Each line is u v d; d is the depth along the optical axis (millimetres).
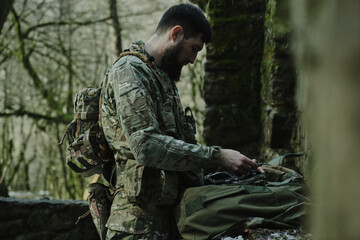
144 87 1786
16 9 9289
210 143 3705
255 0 3732
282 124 3266
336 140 317
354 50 308
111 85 1860
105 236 1949
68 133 2016
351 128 307
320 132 338
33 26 9094
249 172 2000
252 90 3723
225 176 2115
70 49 9242
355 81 307
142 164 1737
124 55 1911
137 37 9641
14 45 9250
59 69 9469
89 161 1949
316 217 344
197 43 1966
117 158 1876
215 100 3746
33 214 2914
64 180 9594
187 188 1913
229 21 3746
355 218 303
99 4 9766
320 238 331
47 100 9273
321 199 332
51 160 9797
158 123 1834
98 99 1954
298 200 1847
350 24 312
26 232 2908
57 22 9125
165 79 1959
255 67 3734
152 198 1815
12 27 8992
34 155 9750
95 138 1923
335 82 320
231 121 3691
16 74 9438
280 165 2420
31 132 9336
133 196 1767
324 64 337
